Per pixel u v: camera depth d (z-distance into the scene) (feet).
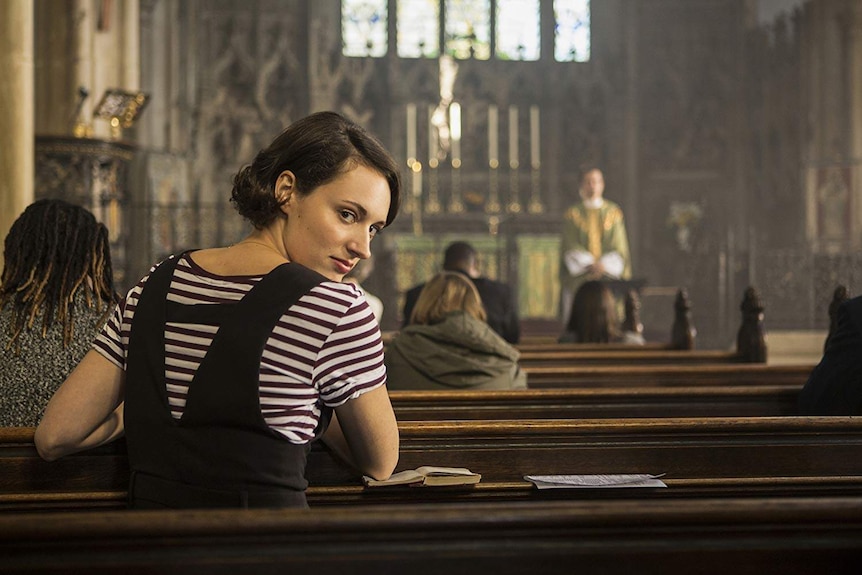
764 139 61.77
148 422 6.84
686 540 5.88
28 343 8.86
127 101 33.40
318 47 59.41
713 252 54.19
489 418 12.41
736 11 62.85
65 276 9.16
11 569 5.42
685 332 24.16
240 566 5.54
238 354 6.70
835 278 50.39
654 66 63.10
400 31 61.87
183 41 56.24
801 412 11.59
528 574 5.74
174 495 6.74
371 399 7.08
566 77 62.69
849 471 9.53
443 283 15.24
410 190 58.29
